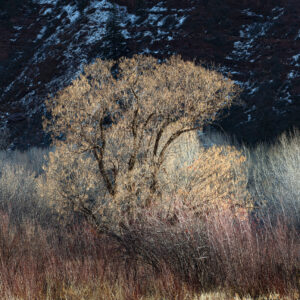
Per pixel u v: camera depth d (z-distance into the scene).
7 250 6.81
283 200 9.52
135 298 5.14
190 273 5.48
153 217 6.61
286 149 13.00
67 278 5.99
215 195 7.88
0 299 5.12
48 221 9.68
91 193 9.03
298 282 4.95
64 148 8.79
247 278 5.11
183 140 11.38
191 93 8.67
